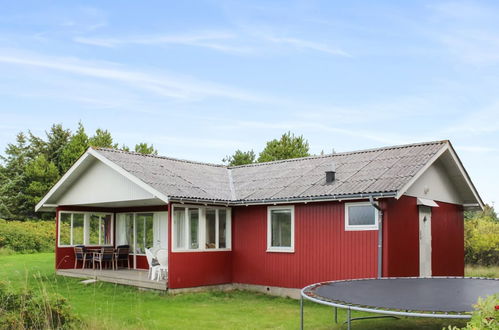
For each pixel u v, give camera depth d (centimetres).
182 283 1498
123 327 977
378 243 1306
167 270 1612
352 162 1605
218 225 1611
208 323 1093
